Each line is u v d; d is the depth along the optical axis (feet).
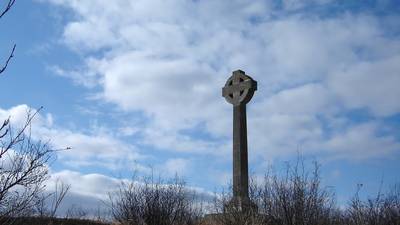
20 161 17.22
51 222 24.81
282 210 39.06
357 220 40.47
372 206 41.24
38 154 17.56
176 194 42.24
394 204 41.11
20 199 18.47
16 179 17.02
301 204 38.73
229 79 56.59
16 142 15.89
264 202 40.22
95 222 39.73
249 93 54.70
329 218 39.88
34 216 23.86
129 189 41.96
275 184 40.40
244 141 54.08
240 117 54.54
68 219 37.22
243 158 53.26
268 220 38.96
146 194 41.63
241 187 49.19
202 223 41.86
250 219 39.29
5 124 14.70
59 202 25.41
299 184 39.60
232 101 55.62
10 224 18.53
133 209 40.86
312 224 38.29
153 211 40.83
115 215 41.27
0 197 16.61
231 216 40.81
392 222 40.04
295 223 38.19
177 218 41.27
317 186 39.96
